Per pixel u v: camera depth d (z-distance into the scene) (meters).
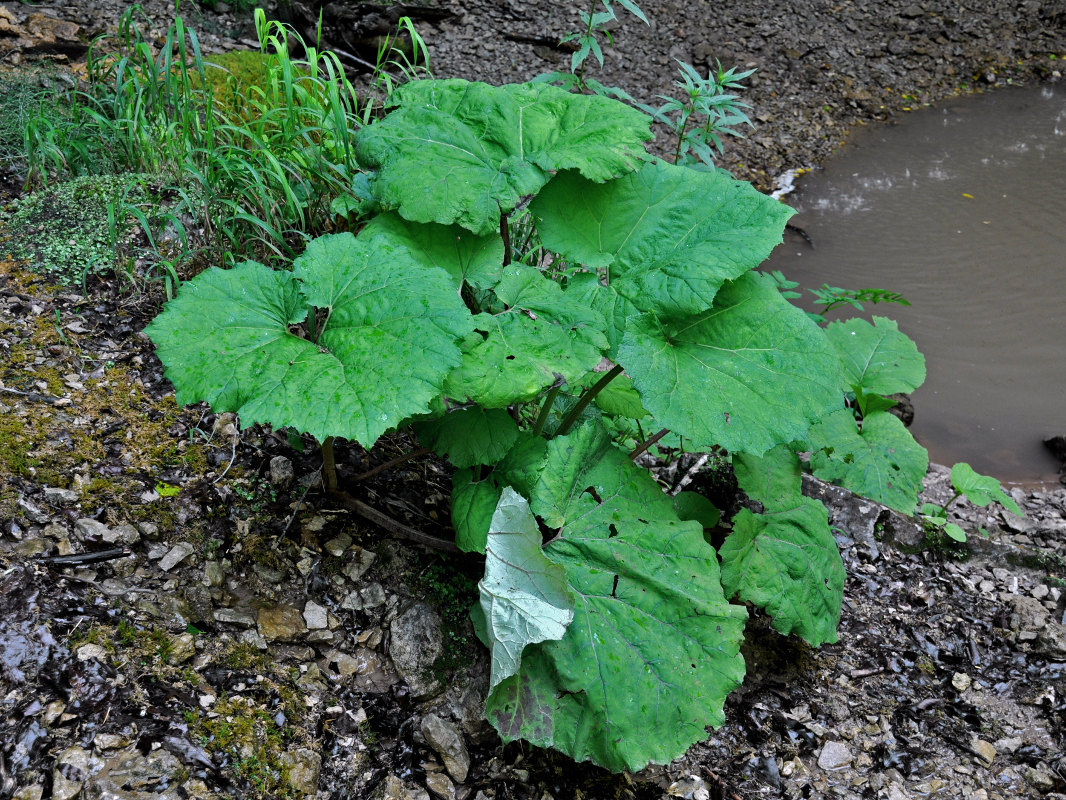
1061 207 2.78
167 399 1.33
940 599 1.53
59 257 1.49
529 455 1.17
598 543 1.14
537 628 1.05
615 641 1.10
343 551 1.25
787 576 1.27
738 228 1.17
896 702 1.35
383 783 1.07
